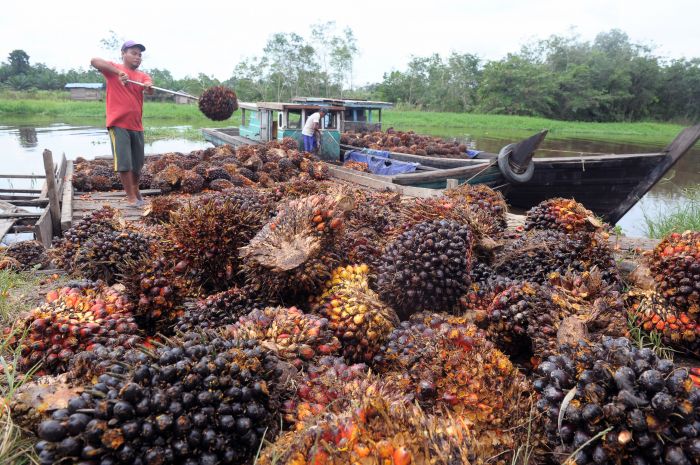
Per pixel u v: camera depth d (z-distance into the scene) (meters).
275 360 2.43
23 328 2.93
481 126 58.38
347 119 21.16
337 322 3.19
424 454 1.87
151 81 8.88
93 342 2.87
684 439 1.92
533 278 4.05
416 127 54.00
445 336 2.65
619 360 2.12
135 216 8.40
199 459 2.02
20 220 8.32
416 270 3.39
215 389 2.12
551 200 5.09
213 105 9.57
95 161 13.77
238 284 3.93
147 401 1.96
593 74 82.38
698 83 86.38
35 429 2.13
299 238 3.41
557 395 2.21
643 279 3.91
